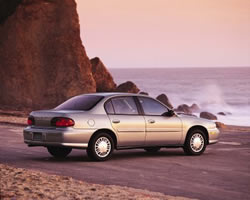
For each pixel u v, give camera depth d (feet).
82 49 240.53
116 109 75.46
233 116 366.43
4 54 227.61
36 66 231.91
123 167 68.18
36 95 228.43
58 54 235.81
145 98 78.64
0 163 70.44
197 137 81.87
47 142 72.08
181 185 56.08
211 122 83.87
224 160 76.33
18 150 86.22
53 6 240.32
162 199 46.47
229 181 58.95
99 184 53.88
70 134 70.85
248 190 54.08
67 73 233.35
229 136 121.60
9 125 141.38
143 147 77.36
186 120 80.89
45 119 73.05
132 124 75.82
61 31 238.48
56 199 43.45
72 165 69.31
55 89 231.09
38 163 70.90
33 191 46.16
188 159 77.10
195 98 567.18
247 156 81.35
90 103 74.95
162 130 78.33
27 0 236.02
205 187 55.21
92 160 73.87
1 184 49.16
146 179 59.36
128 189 52.19
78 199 43.73
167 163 72.49
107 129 73.82
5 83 224.74
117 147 75.20
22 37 231.91
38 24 236.43
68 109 75.15
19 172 56.90
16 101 223.71
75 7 243.40
